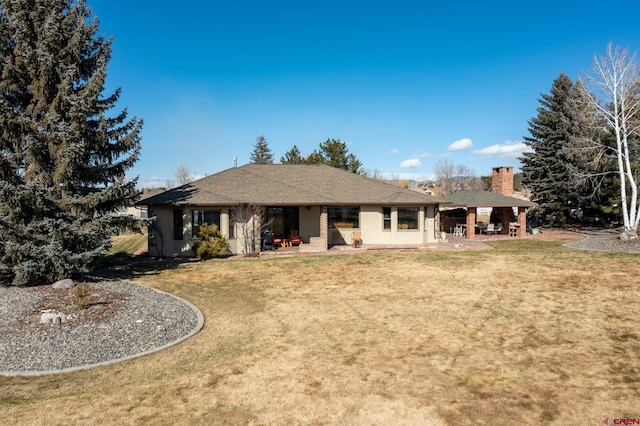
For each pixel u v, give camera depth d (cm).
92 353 794
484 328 941
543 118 3803
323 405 601
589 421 549
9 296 1174
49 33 1404
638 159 3209
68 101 1405
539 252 2152
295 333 931
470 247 2394
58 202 1415
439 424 548
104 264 1916
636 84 2678
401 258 2006
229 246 2216
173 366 748
